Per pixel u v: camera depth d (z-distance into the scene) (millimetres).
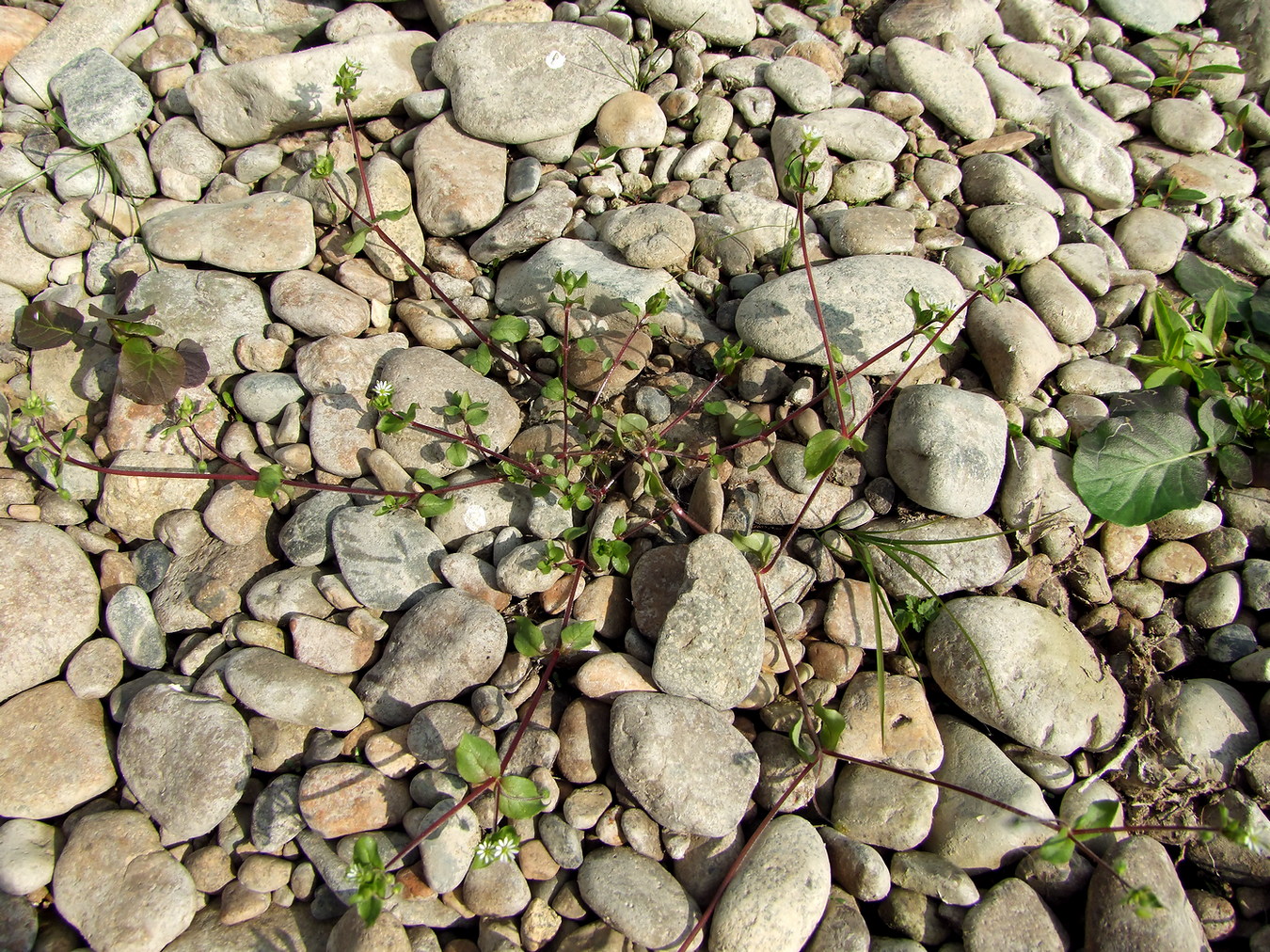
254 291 499
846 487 459
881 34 611
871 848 403
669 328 488
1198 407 473
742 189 536
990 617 433
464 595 432
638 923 377
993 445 446
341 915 393
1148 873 389
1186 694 431
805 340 464
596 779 410
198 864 402
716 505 441
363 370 471
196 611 445
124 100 544
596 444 460
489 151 536
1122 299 521
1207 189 578
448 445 455
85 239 523
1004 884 396
